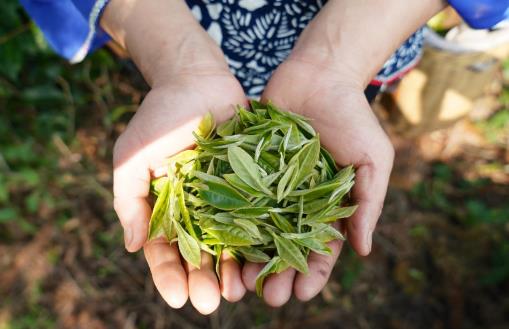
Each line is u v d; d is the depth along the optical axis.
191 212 0.45
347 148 0.46
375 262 0.82
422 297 0.82
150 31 0.47
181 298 0.42
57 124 0.77
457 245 0.85
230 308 0.75
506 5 0.46
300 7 0.49
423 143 0.90
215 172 0.45
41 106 0.77
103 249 0.75
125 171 0.46
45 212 0.75
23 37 0.68
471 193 0.89
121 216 0.46
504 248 0.83
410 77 0.69
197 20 0.50
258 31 0.49
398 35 0.48
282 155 0.44
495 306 0.82
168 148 0.46
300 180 0.44
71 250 0.75
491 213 0.86
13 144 0.74
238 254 0.45
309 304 0.78
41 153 0.75
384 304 0.80
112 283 0.75
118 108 0.77
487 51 0.64
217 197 0.44
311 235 0.43
